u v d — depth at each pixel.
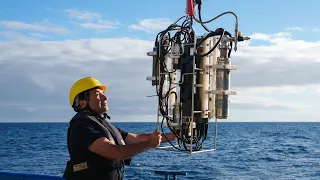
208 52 4.74
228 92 4.83
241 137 85.25
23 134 100.12
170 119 4.94
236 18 4.79
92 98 4.02
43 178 5.20
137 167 27.23
